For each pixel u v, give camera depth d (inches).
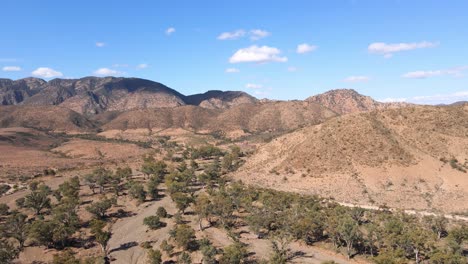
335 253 3102.9
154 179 5689.0
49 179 6161.4
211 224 3838.6
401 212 3966.5
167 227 3789.4
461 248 2839.6
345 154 5595.5
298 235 3383.4
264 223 3481.8
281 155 6446.9
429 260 2778.1
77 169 7071.9
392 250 2795.3
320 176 5354.3
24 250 3189.0
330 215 3619.6
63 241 3280.0
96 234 3152.1
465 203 4323.3
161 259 2903.5
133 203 4702.3
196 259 2960.1
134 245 3388.3
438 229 3380.9
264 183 5625.0
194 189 5462.6
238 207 4279.0
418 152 5418.3
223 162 6924.2
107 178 5393.7
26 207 4320.9
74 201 4210.1
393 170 5078.7
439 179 4864.7
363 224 3688.5
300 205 4010.8
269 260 2819.9
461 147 5447.8
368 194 4734.3
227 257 2719.0
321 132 6318.9
